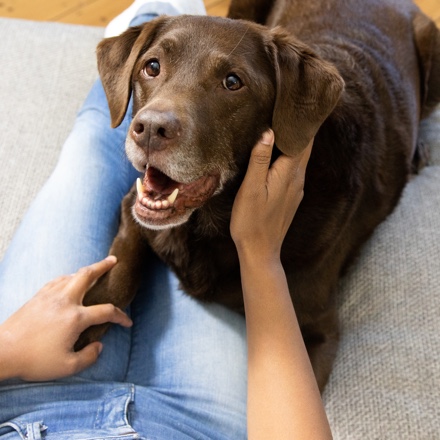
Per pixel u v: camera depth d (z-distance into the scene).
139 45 1.25
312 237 1.34
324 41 1.64
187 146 1.05
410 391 1.46
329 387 1.48
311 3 1.83
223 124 1.13
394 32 1.83
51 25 2.41
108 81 1.32
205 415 1.26
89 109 1.73
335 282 1.50
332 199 1.35
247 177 1.13
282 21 1.87
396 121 1.66
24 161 1.99
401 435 1.39
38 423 1.04
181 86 1.10
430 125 2.11
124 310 1.41
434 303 1.62
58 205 1.45
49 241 1.38
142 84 1.20
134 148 1.06
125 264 1.38
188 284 1.39
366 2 1.83
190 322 1.39
